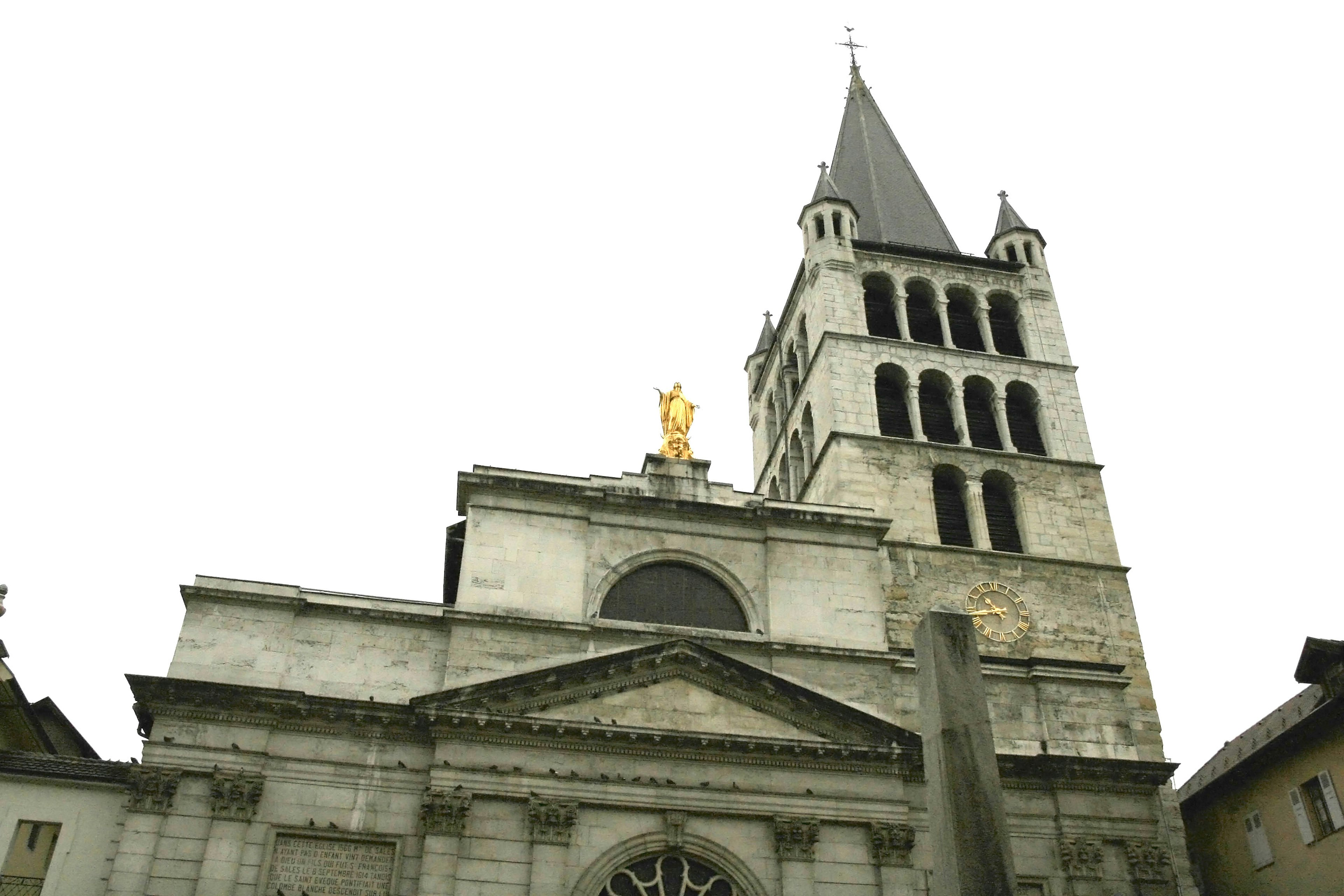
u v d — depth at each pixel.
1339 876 32.91
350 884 28.95
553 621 33.50
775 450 53.81
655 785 30.92
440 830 29.38
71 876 28.27
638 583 35.50
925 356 47.22
